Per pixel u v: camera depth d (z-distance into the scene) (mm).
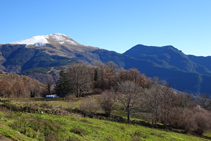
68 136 21312
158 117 55531
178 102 84000
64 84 98000
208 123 57062
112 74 127312
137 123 50500
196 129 55750
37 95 121250
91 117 44938
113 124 39125
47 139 18250
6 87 96125
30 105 33969
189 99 96875
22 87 103750
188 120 55719
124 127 38281
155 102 58656
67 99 76875
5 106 30797
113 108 57031
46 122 23188
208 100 111250
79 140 20844
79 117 38469
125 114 62812
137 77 124688
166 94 68812
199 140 42594
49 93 118938
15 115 24594
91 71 126500
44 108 35625
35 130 20141
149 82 119000
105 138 25203
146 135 33938
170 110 61344
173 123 59406
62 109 41156
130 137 29453
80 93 103812
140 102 62938
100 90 115312
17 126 19109
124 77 121875
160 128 51969
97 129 29203
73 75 96500
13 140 15375
